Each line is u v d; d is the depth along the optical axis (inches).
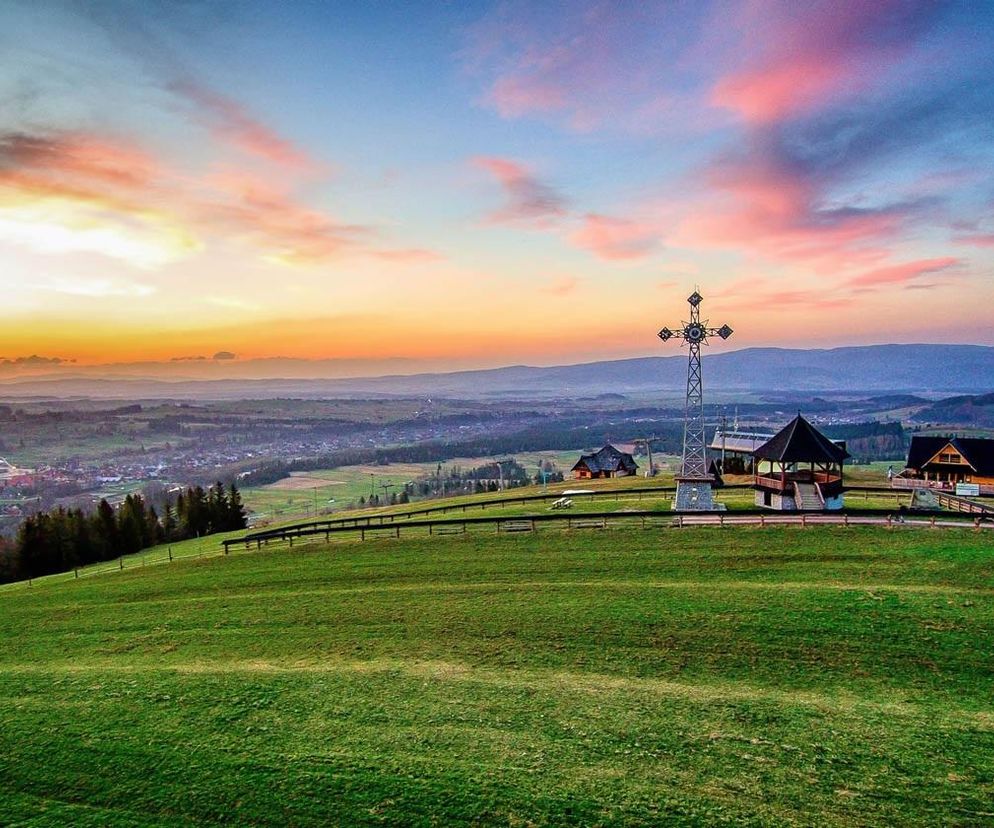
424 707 930.1
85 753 844.6
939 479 2758.4
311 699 970.7
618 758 779.4
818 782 716.7
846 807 673.6
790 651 1043.3
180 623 1406.3
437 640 1192.2
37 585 2064.5
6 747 873.5
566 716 885.2
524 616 1263.5
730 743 800.9
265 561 1855.3
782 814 666.2
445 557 1697.8
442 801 708.0
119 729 905.5
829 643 1056.8
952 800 675.4
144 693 1026.7
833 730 818.2
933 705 870.4
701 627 1149.1
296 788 742.5
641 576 1440.7
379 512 3225.9
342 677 1049.5
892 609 1157.1
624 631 1159.6
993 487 2357.3
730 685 959.6
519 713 900.0
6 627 1523.1
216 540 3085.6
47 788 773.9
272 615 1395.2
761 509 1989.4
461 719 890.1
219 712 943.7
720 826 652.7
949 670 954.7
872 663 989.8
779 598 1243.8
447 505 2669.8
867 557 1445.6
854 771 733.3
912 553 1446.9
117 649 1291.8
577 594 1357.0
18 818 718.5
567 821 668.7
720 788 713.6
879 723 829.2
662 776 739.4
